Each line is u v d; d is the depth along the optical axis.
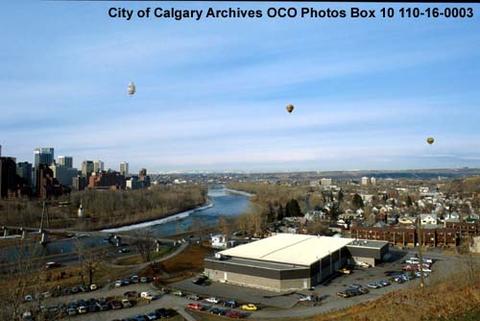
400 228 171.50
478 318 54.34
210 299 90.38
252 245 126.62
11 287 53.34
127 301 87.62
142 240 150.38
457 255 142.88
